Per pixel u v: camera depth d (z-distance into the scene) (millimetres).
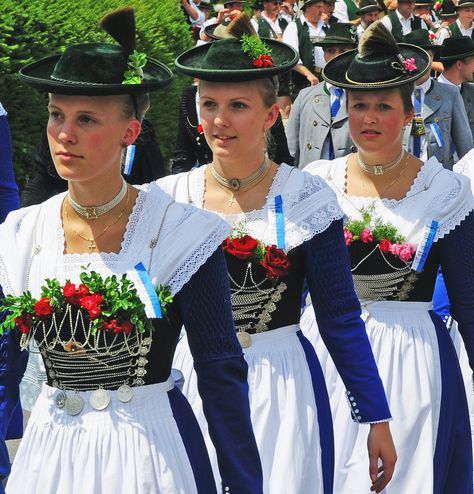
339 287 4258
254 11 16750
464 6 16453
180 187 4730
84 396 3426
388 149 5102
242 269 4434
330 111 9656
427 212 5043
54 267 3439
